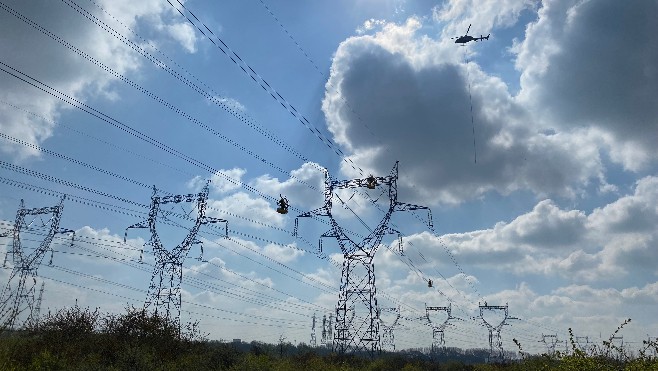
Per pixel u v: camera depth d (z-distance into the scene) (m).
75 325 31.31
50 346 27.50
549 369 15.63
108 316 33.78
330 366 44.66
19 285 48.91
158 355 31.50
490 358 93.69
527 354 16.84
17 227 52.72
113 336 32.28
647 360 13.84
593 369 14.37
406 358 73.19
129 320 34.31
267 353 47.44
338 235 53.78
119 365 27.23
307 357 50.06
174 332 35.53
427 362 75.25
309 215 54.59
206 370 32.19
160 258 58.19
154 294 56.66
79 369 25.00
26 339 28.14
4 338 21.39
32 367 23.64
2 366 20.58
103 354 29.64
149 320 34.81
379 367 56.34
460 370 74.31
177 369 30.38
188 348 35.97
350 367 45.84
